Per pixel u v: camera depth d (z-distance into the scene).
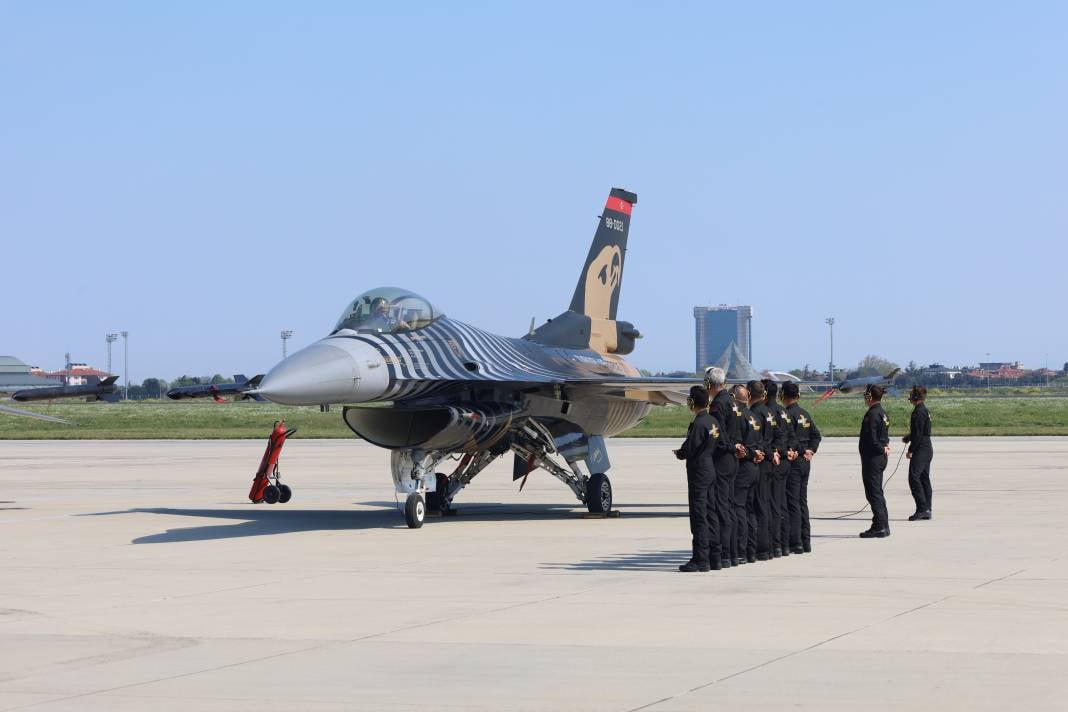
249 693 7.75
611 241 26.16
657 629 9.84
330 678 8.16
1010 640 9.27
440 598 11.62
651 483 28.97
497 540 17.02
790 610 10.72
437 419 19.34
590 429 22.94
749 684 7.88
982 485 26.58
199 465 37.47
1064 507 21.22
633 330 26.72
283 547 16.27
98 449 48.84
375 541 16.98
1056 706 7.27
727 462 13.85
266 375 17.34
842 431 61.94
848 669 8.30
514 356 21.39
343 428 69.50
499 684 7.95
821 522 19.17
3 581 13.07
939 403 104.31
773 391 15.39
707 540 13.50
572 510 22.73
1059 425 69.50
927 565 13.72
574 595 11.73
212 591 12.22
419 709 7.34
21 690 7.87
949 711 7.17
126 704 7.49
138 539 17.42
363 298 19.62
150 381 184.25
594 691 7.73
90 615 10.80
